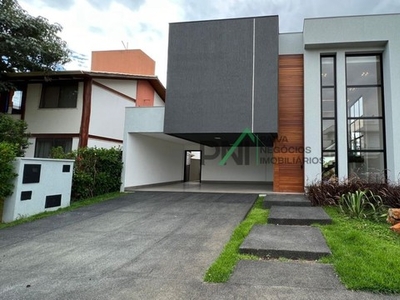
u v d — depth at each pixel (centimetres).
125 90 1384
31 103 1200
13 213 607
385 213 573
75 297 282
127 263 372
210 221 595
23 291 297
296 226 517
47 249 434
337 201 684
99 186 919
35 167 664
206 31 925
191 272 338
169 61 948
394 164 791
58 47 1077
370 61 884
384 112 851
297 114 923
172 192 1022
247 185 1380
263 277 313
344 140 851
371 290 278
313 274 318
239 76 891
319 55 888
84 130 1130
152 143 1251
